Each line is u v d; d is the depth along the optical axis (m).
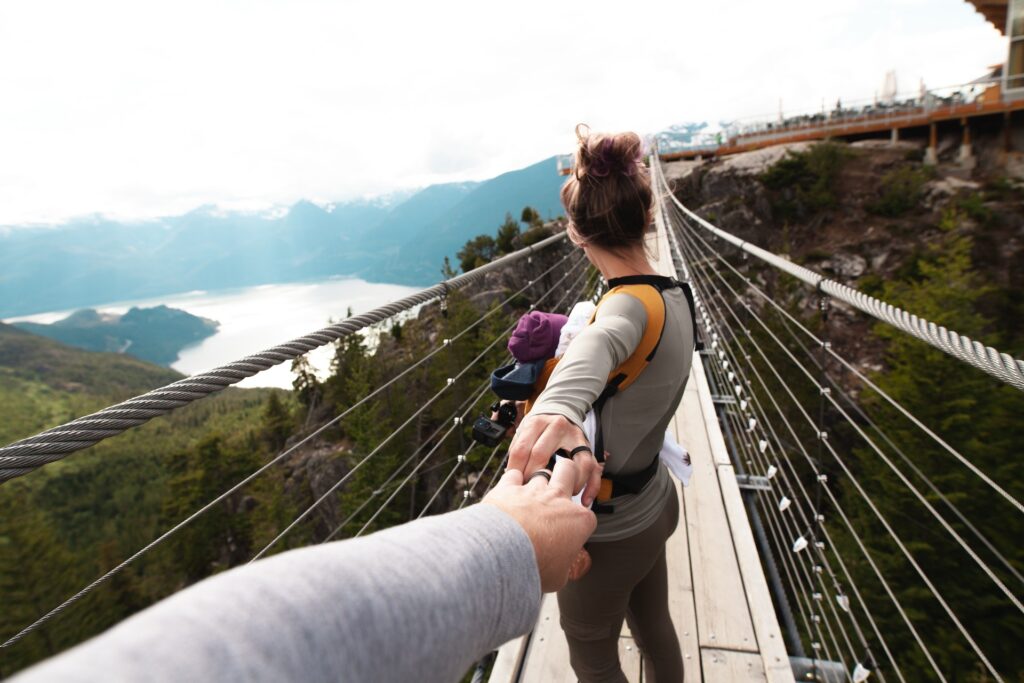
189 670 0.20
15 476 0.88
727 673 1.89
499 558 0.44
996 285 21.59
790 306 24.34
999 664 9.23
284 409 49.38
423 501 24.27
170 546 36.06
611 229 1.15
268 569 0.30
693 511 2.69
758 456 3.44
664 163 37.34
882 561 11.02
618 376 1.12
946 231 24.61
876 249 26.84
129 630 0.21
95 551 42.66
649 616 1.50
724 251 30.52
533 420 0.82
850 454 16.39
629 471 1.19
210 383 1.16
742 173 31.72
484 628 0.40
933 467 11.85
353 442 31.00
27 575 27.64
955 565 10.45
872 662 1.85
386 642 0.31
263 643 0.24
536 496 0.59
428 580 0.37
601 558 1.21
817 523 2.31
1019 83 23.97
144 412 1.04
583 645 1.34
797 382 18.67
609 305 1.11
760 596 2.15
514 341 1.21
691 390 4.01
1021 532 10.56
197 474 38.47
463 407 2.08
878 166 29.33
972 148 27.12
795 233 29.98
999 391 12.12
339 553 0.34
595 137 1.14
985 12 21.28
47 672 0.16
